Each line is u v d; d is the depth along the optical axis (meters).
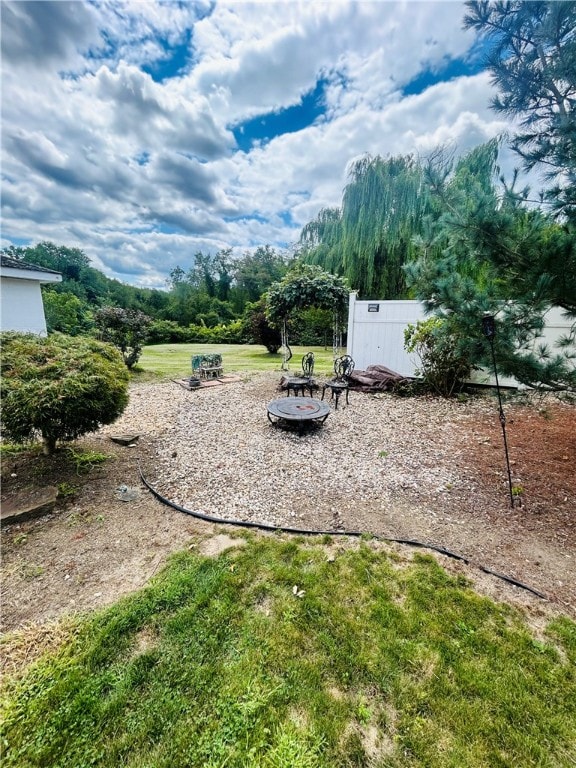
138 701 1.38
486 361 2.87
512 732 1.29
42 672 1.49
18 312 7.39
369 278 12.05
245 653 1.57
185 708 1.36
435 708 1.37
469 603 1.85
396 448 4.09
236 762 1.20
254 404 6.04
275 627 1.70
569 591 1.96
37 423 2.89
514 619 1.76
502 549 2.31
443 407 5.76
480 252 2.82
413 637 1.65
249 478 3.34
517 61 2.76
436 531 2.52
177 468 3.53
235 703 1.37
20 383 2.88
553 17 2.41
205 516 2.69
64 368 3.11
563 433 4.32
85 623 1.72
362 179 11.77
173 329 21.31
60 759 1.21
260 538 2.43
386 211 11.45
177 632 1.67
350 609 1.81
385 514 2.75
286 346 9.85
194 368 8.35
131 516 2.69
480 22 2.76
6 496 2.79
